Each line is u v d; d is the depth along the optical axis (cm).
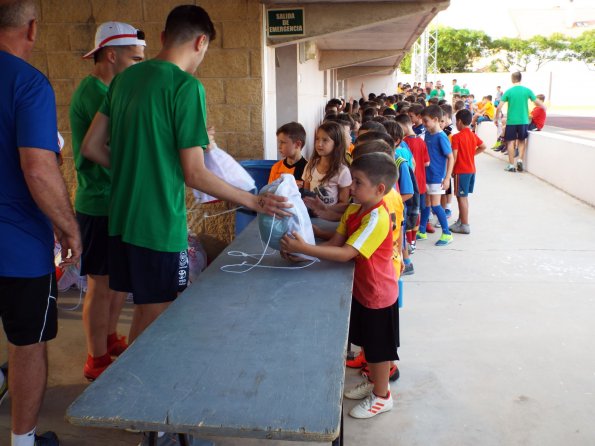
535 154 1042
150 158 218
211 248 496
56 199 206
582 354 345
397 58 1755
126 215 226
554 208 761
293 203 225
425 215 608
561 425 273
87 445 262
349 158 398
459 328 384
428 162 550
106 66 296
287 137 388
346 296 195
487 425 274
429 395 301
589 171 779
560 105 3847
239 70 465
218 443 260
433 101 1071
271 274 220
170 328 170
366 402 281
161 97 213
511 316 404
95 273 298
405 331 379
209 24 232
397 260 275
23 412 226
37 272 217
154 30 457
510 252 563
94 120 244
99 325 306
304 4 478
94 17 456
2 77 200
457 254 559
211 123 476
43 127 201
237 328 170
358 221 239
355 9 480
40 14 456
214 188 217
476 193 881
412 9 480
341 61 1269
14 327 220
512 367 330
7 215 209
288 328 169
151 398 132
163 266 230
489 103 1883
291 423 122
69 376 321
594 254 550
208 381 139
